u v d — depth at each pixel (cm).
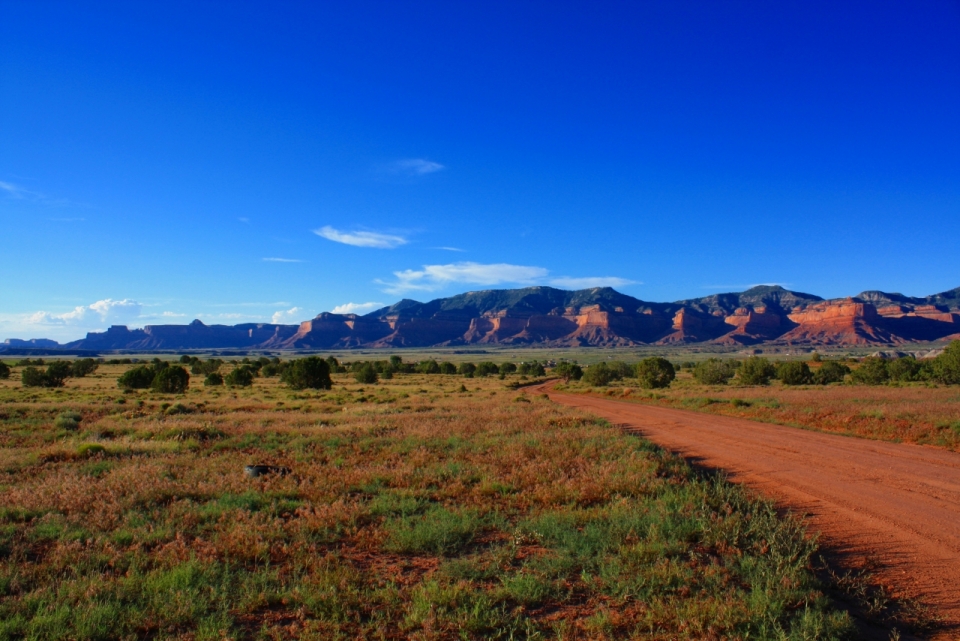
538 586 614
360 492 1119
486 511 964
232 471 1295
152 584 606
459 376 11450
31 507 946
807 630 510
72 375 9138
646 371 6275
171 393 5484
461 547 773
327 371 6538
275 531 813
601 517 892
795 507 1014
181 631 521
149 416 2922
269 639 515
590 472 1258
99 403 3925
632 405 4016
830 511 980
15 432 2197
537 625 539
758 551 734
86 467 1370
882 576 683
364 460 1512
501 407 3456
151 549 763
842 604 605
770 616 539
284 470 1310
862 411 2481
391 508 959
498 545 766
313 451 1677
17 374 9138
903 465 1423
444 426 2281
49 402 3956
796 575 644
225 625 525
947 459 1515
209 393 5550
